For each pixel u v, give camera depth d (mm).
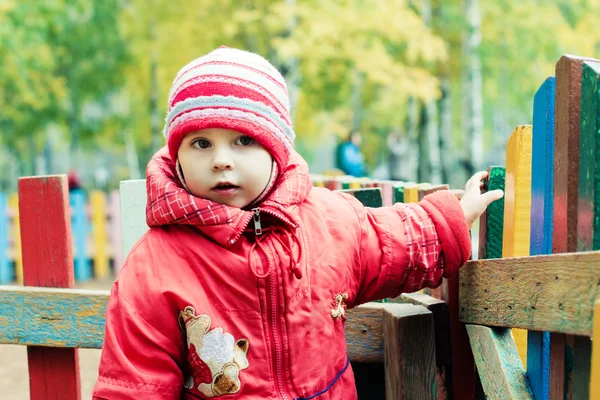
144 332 1470
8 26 11633
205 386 1505
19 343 2029
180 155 1538
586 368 1224
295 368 1514
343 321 1617
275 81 1585
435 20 14414
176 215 1505
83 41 14969
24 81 12703
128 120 16891
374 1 10047
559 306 1239
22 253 2076
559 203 1364
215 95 1479
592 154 1230
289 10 9883
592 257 1124
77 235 8641
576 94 1311
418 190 2189
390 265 1622
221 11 11555
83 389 4430
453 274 1795
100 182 24031
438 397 1887
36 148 21688
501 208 1859
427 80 10672
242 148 1512
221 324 1488
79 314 1992
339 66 11133
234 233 1475
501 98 18250
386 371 1827
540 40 14070
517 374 1566
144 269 1522
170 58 12844
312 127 15336
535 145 1565
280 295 1504
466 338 1868
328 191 1750
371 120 19797
